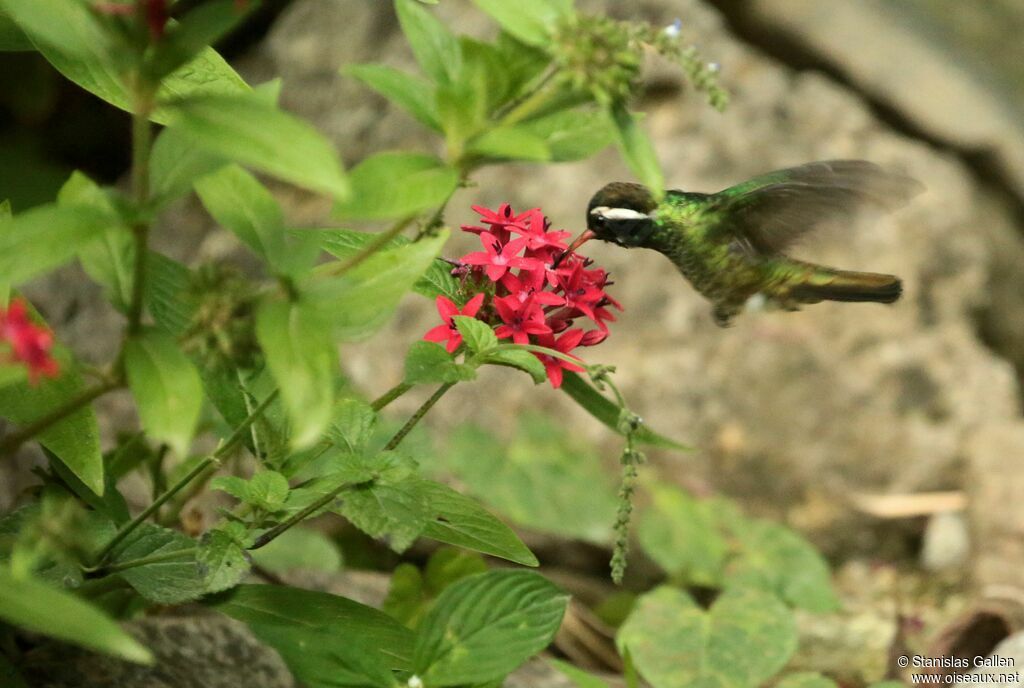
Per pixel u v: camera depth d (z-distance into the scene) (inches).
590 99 104.5
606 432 117.3
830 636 114.9
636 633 111.7
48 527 103.7
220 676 108.3
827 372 118.2
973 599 114.9
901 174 108.4
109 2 104.0
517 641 106.6
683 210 108.8
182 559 106.5
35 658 107.7
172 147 104.3
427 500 105.7
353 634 106.7
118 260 105.5
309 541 112.9
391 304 104.7
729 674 111.3
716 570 115.3
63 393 106.6
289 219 119.1
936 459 117.6
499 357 106.2
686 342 118.2
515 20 104.3
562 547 117.0
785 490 117.4
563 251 107.1
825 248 119.4
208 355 104.3
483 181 119.0
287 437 106.7
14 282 103.7
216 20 103.7
